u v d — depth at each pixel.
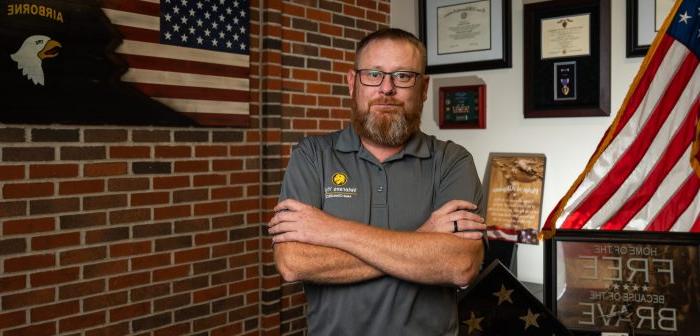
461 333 1.91
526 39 2.84
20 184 2.08
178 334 2.57
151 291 2.47
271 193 2.86
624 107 2.15
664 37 2.08
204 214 2.64
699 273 1.99
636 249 2.06
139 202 2.41
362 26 3.30
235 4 2.71
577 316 2.10
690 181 2.11
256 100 2.84
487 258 2.88
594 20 2.65
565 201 2.17
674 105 2.10
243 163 2.79
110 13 2.29
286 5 2.90
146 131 2.43
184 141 2.56
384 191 1.46
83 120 2.23
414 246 1.34
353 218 1.45
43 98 2.12
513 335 1.93
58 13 2.15
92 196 2.27
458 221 1.38
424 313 1.41
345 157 1.50
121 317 2.38
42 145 2.13
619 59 2.60
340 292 1.40
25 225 2.09
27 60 2.08
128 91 2.35
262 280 2.89
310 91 3.04
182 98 2.53
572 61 2.72
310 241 1.38
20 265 2.09
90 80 2.24
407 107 1.45
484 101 3.01
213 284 2.70
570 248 2.13
